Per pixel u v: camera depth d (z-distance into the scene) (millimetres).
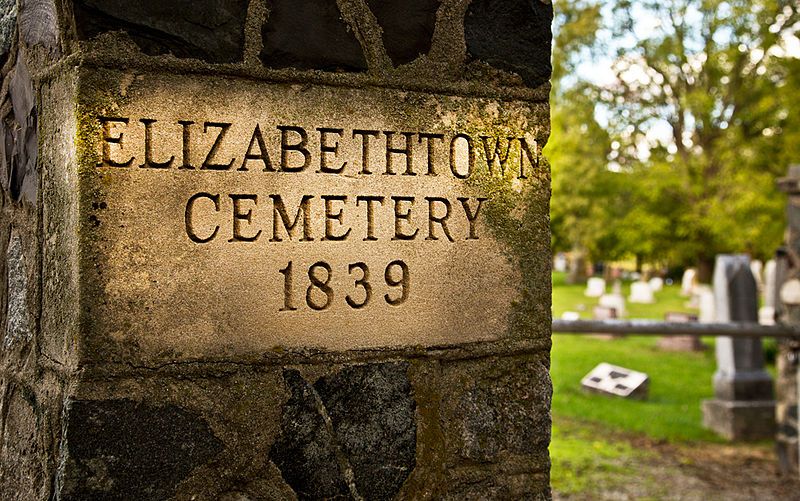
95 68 1770
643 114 22812
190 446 1852
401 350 2066
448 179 2125
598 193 23344
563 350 11586
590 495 5211
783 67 21328
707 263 24109
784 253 6656
